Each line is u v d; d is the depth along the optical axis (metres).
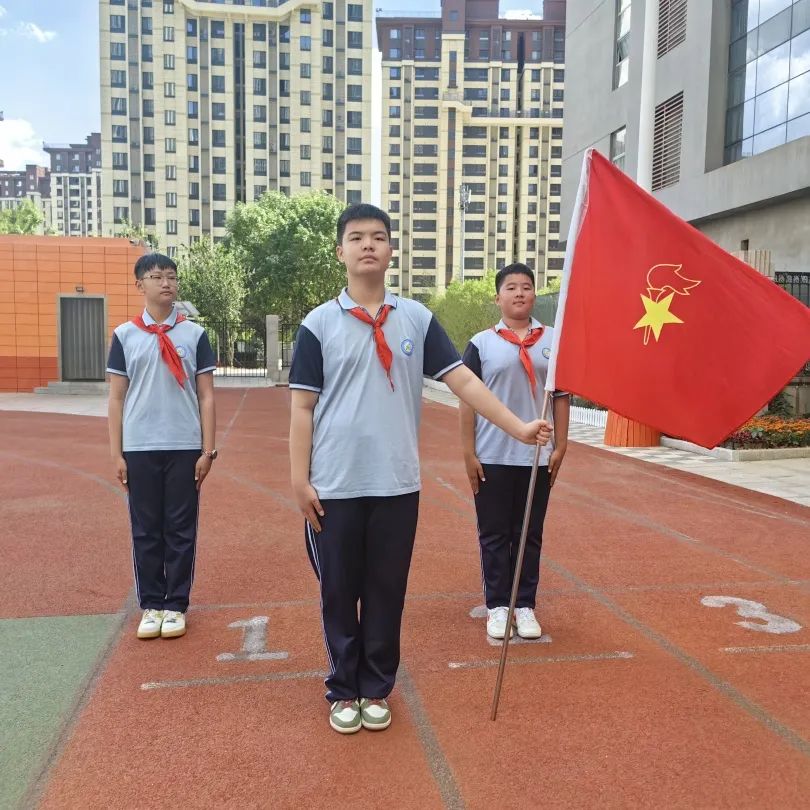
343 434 2.56
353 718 2.69
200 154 70.69
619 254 3.05
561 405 3.48
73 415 14.76
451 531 5.70
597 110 21.84
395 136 86.75
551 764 2.50
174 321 3.65
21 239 20.05
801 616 3.91
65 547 5.19
